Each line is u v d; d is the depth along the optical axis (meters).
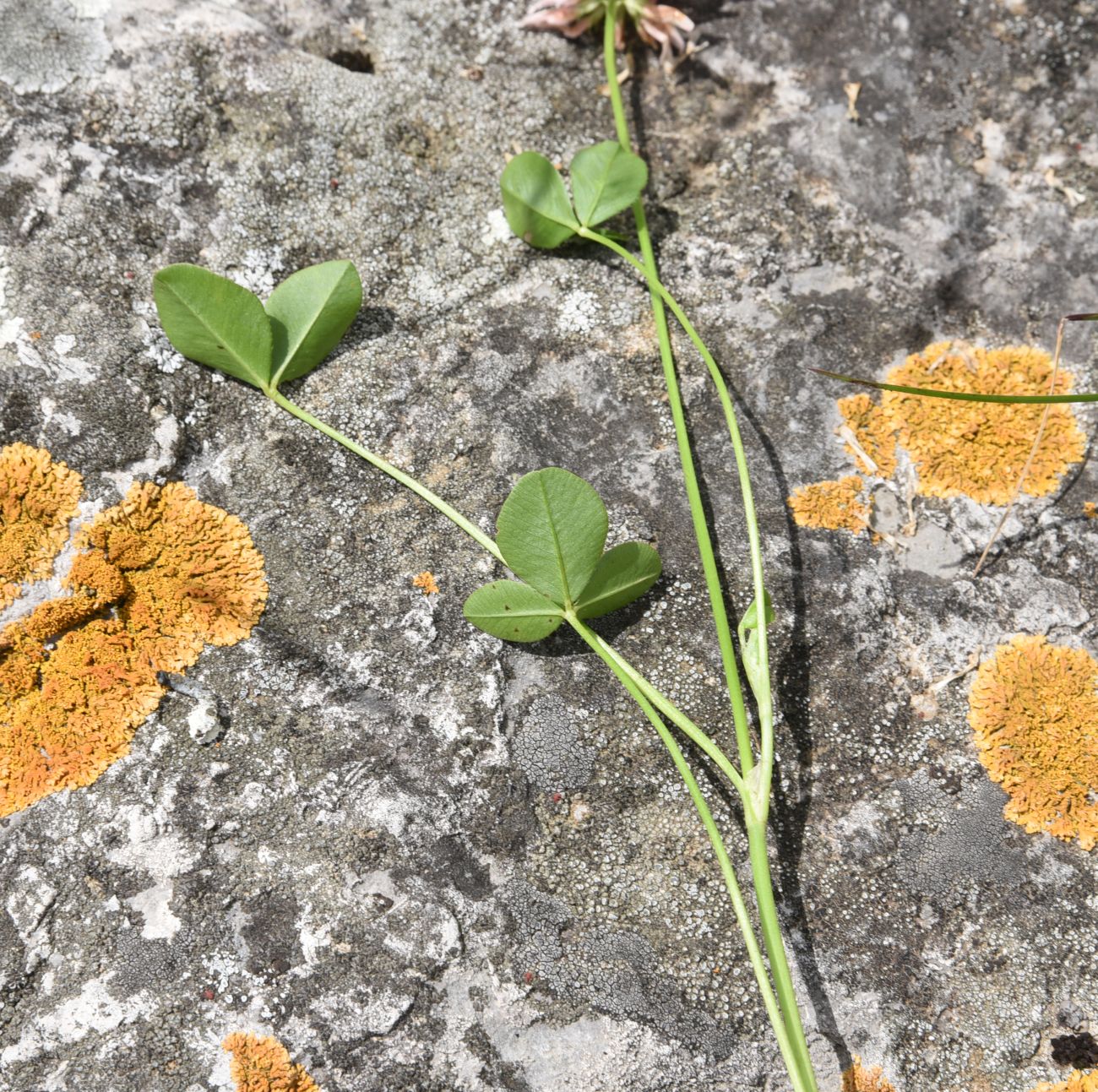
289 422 0.45
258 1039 0.43
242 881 0.43
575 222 0.45
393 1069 0.43
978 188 0.46
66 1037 0.43
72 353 0.44
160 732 0.43
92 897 0.43
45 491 0.44
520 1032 0.43
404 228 0.46
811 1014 0.43
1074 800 0.44
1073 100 0.47
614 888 0.43
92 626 0.44
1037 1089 0.43
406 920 0.43
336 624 0.44
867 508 0.45
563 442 0.45
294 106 0.46
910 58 0.47
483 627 0.43
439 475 0.45
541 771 0.44
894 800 0.44
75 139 0.45
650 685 0.43
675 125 0.47
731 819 0.43
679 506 0.45
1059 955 0.43
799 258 0.46
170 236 0.45
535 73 0.47
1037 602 0.44
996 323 0.46
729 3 0.47
